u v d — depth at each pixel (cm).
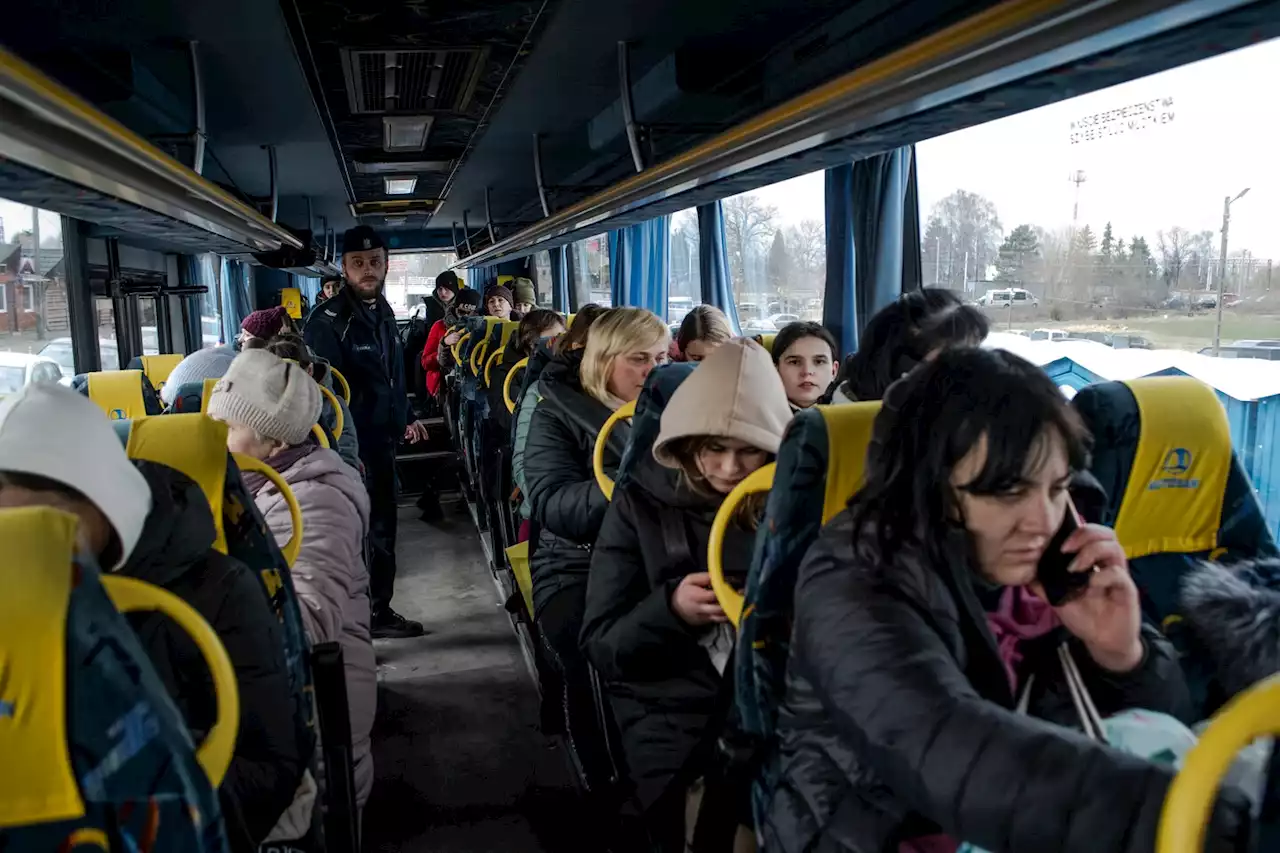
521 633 378
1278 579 155
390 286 1814
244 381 213
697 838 139
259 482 213
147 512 108
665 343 261
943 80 157
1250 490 165
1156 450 159
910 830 104
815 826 109
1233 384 185
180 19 335
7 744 71
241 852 127
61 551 74
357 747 205
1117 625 107
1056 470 95
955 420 95
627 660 172
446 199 959
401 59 350
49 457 95
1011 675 107
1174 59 135
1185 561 163
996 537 100
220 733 105
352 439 313
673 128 394
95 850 74
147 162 223
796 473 125
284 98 480
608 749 206
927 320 171
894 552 101
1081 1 122
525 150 657
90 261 441
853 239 360
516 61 358
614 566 184
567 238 643
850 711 96
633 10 331
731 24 346
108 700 74
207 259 773
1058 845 80
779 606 128
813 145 215
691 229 564
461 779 272
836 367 288
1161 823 72
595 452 224
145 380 321
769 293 444
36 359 355
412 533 567
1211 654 142
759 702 129
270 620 137
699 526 183
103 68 379
